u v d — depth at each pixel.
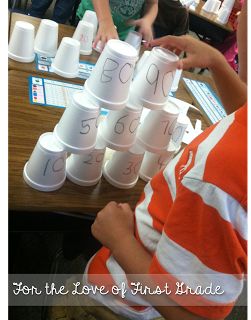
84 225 0.96
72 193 0.79
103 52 0.70
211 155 0.52
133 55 0.69
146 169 0.90
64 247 1.04
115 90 0.70
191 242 0.53
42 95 1.05
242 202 0.48
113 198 0.83
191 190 0.52
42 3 2.72
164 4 2.09
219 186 0.49
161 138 0.83
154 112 0.81
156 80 0.74
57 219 0.92
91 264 0.82
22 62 1.16
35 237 1.35
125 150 0.80
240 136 0.51
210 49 0.84
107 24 1.32
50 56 1.25
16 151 0.82
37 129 0.91
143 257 0.65
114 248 0.68
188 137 1.15
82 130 0.70
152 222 0.67
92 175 0.81
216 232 0.50
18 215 0.87
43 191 0.75
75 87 1.16
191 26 3.05
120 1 1.54
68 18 2.83
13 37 1.13
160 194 0.68
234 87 0.86
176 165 0.65
